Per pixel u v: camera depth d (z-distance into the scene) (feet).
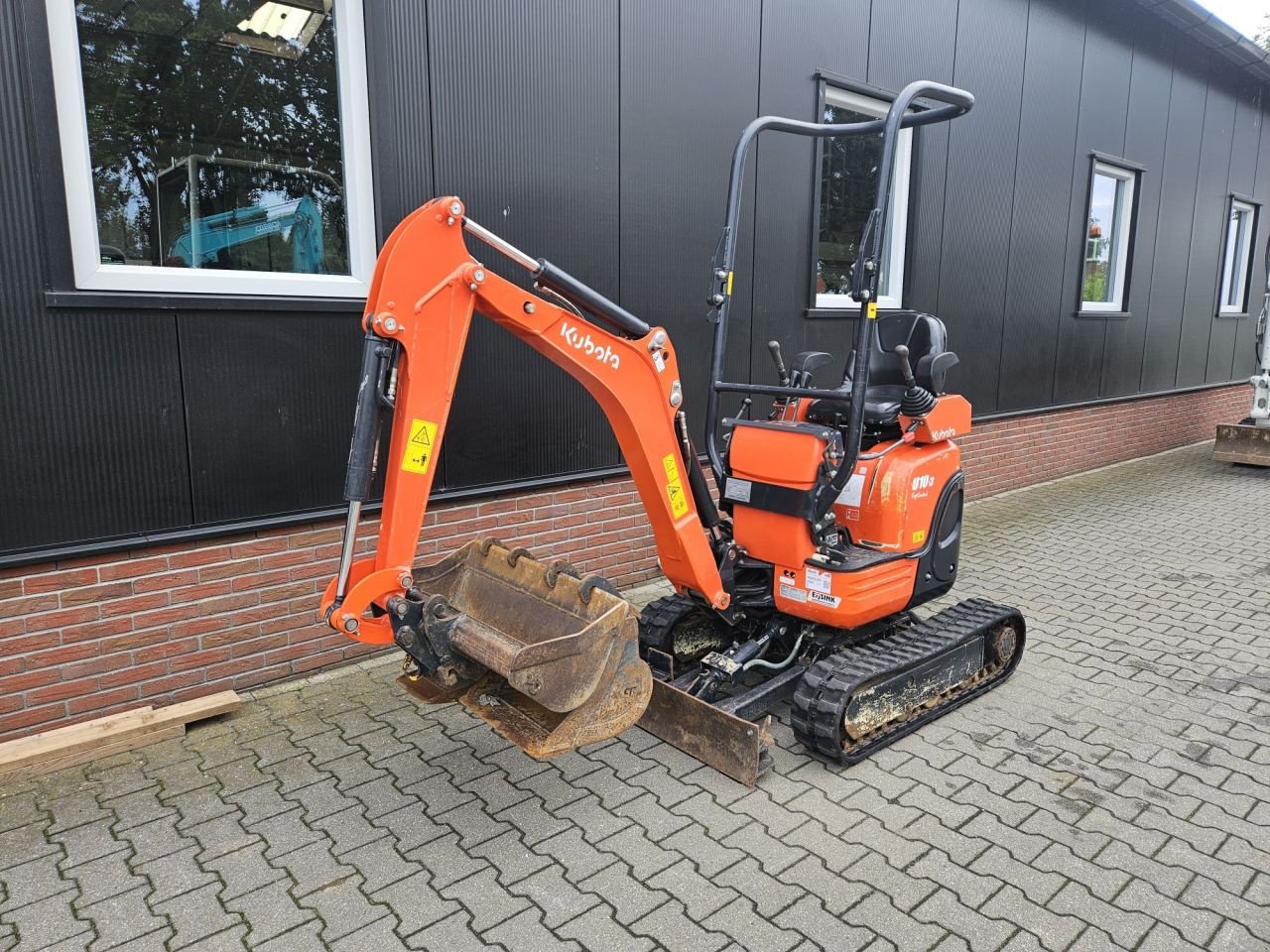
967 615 12.55
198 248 11.48
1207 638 14.78
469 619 8.48
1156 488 27.22
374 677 12.75
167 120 11.00
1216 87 32.35
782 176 17.78
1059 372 27.20
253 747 10.81
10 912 7.85
